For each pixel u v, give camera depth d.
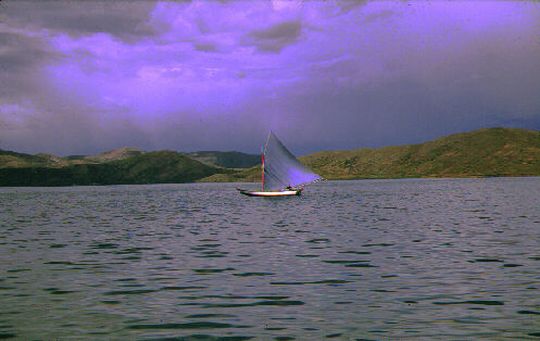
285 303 16.67
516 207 62.06
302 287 19.06
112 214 63.66
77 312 15.76
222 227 44.09
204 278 21.06
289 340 12.84
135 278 21.20
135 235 38.28
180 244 32.50
